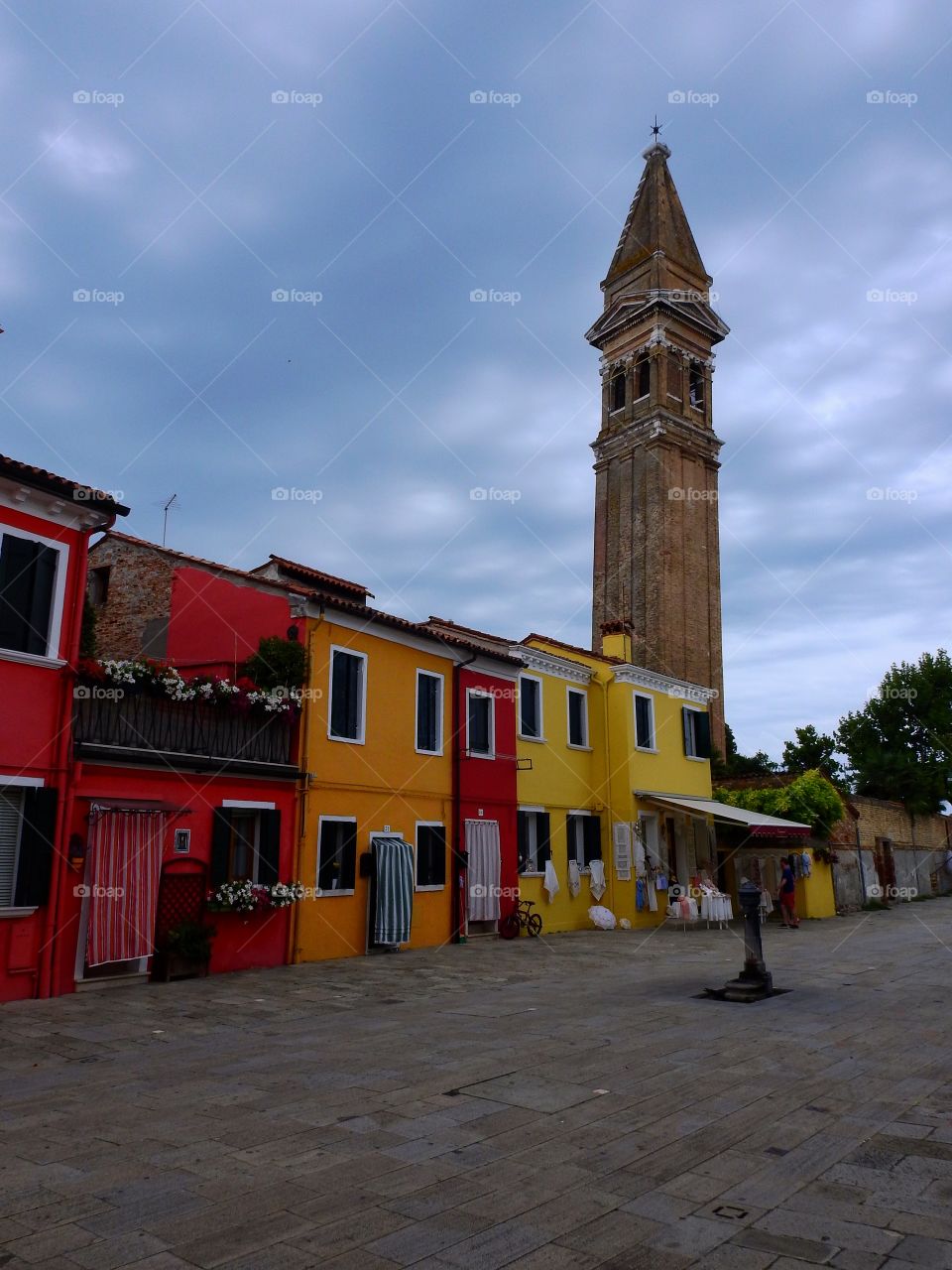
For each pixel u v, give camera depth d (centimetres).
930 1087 757
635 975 1509
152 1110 693
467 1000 1248
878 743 4538
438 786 2061
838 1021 1059
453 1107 696
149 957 1387
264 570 1995
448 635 2161
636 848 2558
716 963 1667
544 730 2478
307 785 1697
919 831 4038
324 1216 491
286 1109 693
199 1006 1181
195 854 1475
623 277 5647
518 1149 600
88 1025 1047
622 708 2661
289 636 1767
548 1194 525
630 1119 666
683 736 2905
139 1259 441
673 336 5362
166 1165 570
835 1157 588
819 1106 702
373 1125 651
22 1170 562
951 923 2581
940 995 1249
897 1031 996
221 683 1541
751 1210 503
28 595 1276
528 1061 855
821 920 2775
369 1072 816
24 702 1249
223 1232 471
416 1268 432
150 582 1986
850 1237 469
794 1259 444
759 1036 972
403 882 1861
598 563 5256
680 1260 443
